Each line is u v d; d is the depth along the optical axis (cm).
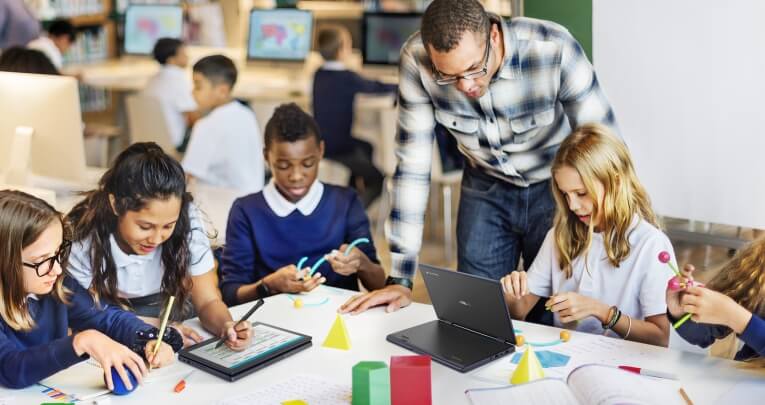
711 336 181
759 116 242
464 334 183
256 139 395
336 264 225
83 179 282
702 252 368
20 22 529
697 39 248
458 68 187
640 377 154
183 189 188
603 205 196
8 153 282
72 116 275
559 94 212
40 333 179
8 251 163
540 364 165
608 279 199
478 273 243
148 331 179
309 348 180
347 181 485
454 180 423
